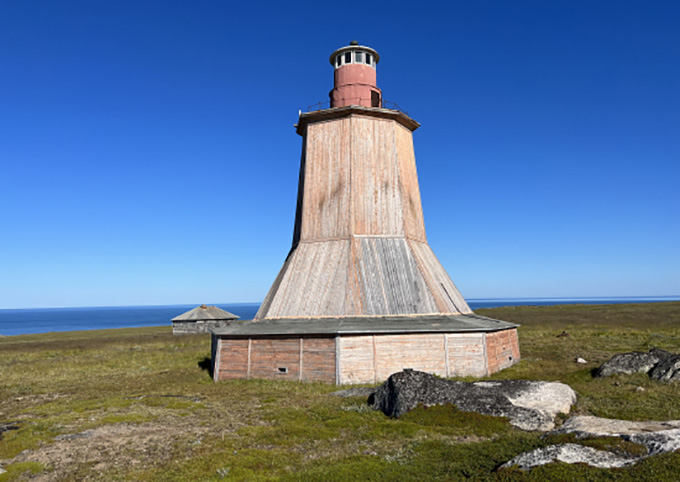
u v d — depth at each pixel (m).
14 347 49.03
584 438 10.82
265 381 23.19
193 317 70.69
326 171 31.30
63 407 18.62
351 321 24.64
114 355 39.81
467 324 24.61
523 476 8.73
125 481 10.23
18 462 11.60
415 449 11.95
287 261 31.36
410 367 22.88
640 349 33.03
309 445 12.66
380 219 30.03
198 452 12.18
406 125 33.81
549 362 27.88
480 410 14.59
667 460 8.61
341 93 33.25
